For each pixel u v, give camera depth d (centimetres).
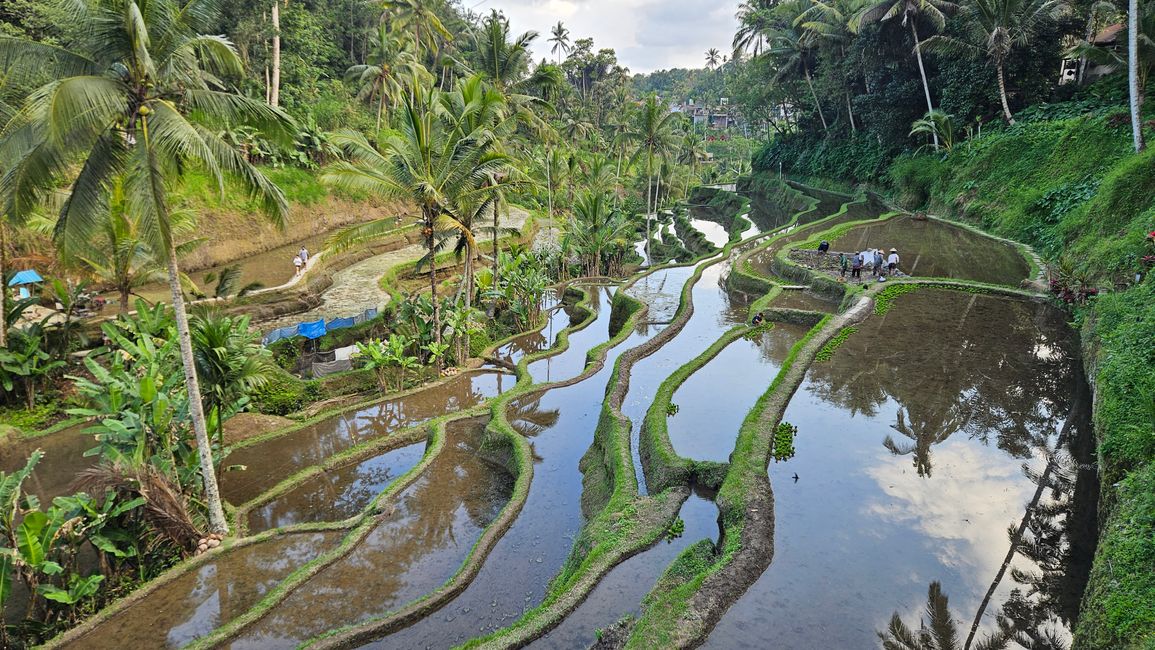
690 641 877
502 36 3353
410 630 1088
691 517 1280
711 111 13600
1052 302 2328
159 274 2077
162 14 1084
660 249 5291
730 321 2727
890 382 1738
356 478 1669
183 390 1476
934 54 4684
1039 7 3606
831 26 5556
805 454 1394
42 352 1947
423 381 2311
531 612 1030
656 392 1978
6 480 1088
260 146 4366
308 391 2147
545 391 2128
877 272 2827
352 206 4969
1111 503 1032
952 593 966
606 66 10669
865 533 1119
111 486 1173
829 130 6644
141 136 1110
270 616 1130
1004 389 1658
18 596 1190
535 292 3025
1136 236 1967
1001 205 3594
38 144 1032
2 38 1029
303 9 5256
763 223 5719
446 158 2109
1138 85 2919
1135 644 688
